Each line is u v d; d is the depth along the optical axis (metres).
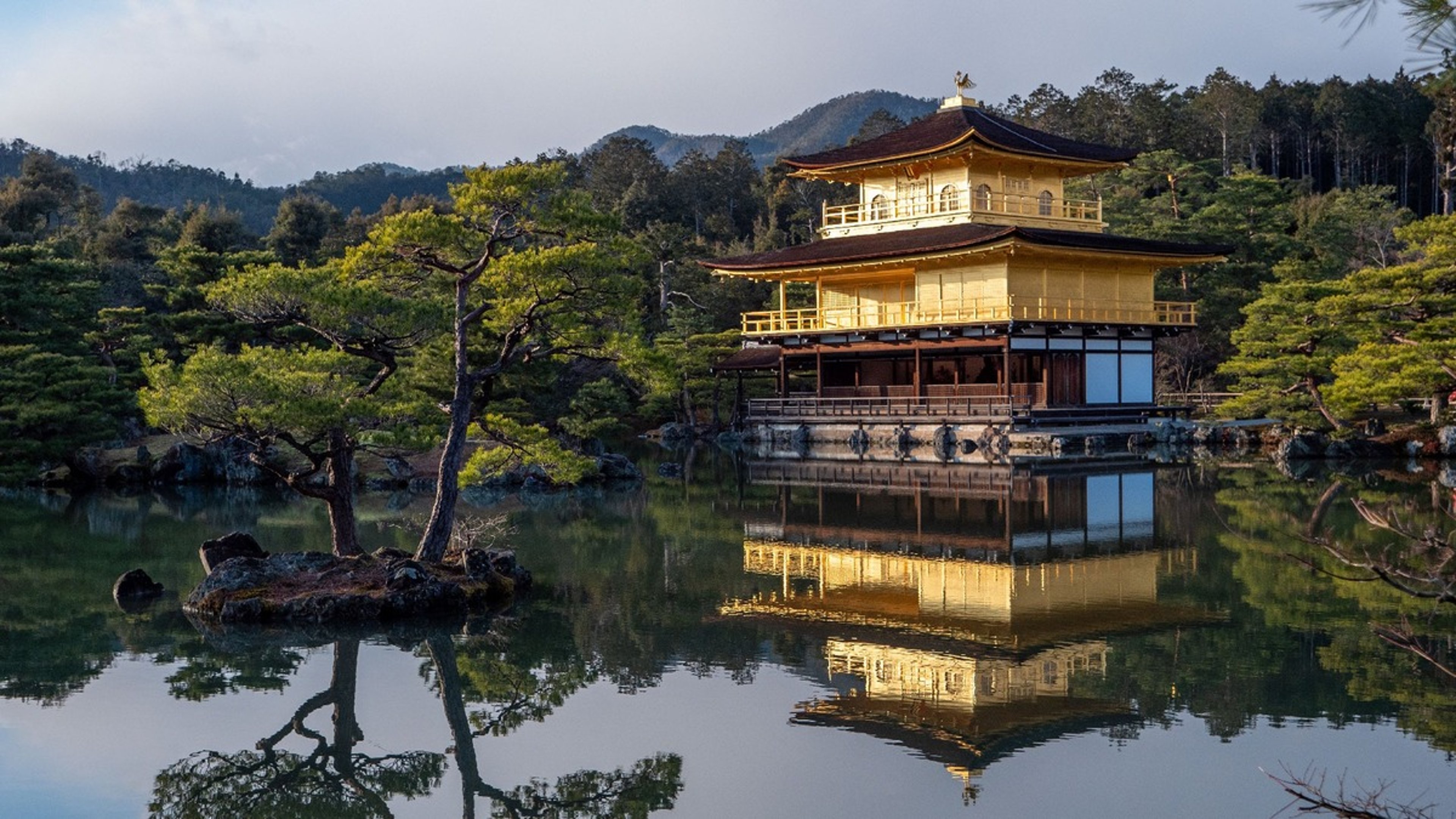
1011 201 70.69
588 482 51.91
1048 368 64.44
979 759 17.22
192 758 18.06
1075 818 15.11
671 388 27.91
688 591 28.56
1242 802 15.41
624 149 159.62
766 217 147.62
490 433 29.56
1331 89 133.00
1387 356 48.81
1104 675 21.02
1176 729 18.20
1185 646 22.66
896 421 65.62
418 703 20.48
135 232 104.62
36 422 47.97
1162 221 84.94
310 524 39.75
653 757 17.77
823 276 72.06
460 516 41.69
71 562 33.56
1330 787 15.71
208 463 54.66
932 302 67.38
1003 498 43.34
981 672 21.31
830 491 47.69
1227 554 31.67
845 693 20.52
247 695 21.03
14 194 104.94
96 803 16.30
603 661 22.75
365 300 25.75
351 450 28.55
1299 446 54.66
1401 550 30.61
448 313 27.58
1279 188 86.94
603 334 27.95
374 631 25.28
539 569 31.52
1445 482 44.03
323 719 19.77
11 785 16.94
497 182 26.19
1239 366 57.44
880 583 29.16
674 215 147.00
